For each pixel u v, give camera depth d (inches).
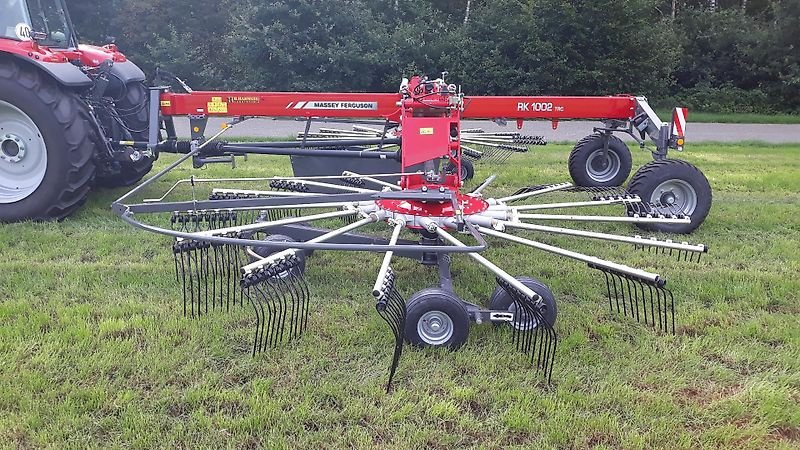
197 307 152.6
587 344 141.1
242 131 480.1
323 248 124.8
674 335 146.3
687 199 228.4
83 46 279.7
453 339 134.6
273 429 109.1
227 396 117.3
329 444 106.6
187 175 302.0
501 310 141.4
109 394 117.6
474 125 598.5
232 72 857.5
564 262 193.3
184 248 149.3
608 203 189.5
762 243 216.8
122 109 263.4
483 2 903.7
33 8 233.6
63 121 211.0
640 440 108.3
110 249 193.5
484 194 280.5
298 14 739.4
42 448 103.3
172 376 123.3
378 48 762.2
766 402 119.9
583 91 820.6
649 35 821.2
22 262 177.8
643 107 239.8
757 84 930.7
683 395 123.4
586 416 115.0
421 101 188.1
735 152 447.8
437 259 163.6
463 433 110.0
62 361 126.6
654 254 202.2
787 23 887.1
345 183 236.2
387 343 137.7
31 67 212.5
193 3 877.8
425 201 170.2
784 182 319.9
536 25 798.5
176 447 104.8
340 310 153.7
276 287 147.8
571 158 302.0
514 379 125.6
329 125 527.8
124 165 258.5
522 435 110.6
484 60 796.6
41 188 214.7
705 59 934.4
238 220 220.7
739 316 156.6
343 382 123.3
